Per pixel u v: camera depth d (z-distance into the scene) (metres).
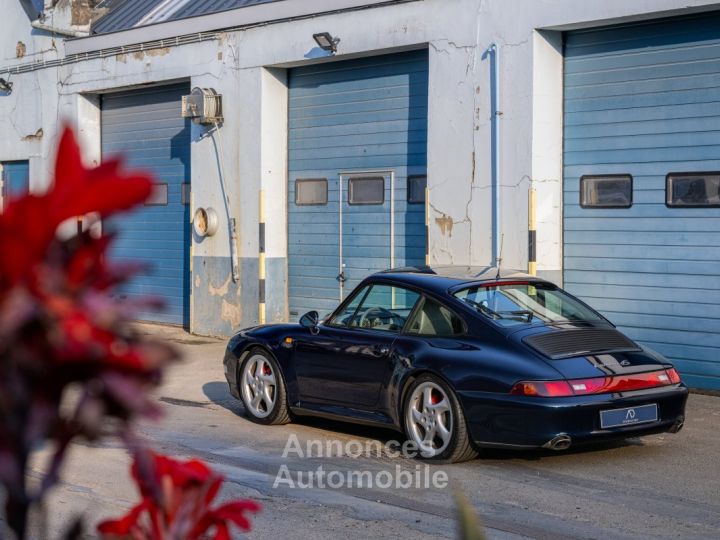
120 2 19.83
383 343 8.02
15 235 0.94
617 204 11.78
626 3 11.14
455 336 7.63
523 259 12.22
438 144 13.12
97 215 1.01
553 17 11.82
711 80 10.92
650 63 11.42
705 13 10.91
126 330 1.00
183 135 17.80
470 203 12.77
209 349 15.10
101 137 19.61
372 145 14.61
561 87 12.24
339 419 8.49
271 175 15.77
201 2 17.91
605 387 7.06
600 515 6.13
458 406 7.33
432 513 6.21
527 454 7.87
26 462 0.98
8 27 20.92
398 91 14.23
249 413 9.34
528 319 7.64
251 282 15.88
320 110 15.37
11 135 21.06
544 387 6.94
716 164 10.91
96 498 6.56
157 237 18.36
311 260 15.62
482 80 12.59
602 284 11.95
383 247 14.52
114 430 1.03
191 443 8.39
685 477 7.16
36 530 3.83
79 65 19.19
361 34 14.09
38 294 0.95
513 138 12.30
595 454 7.90
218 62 16.30
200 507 1.51
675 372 7.59
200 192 16.69
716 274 10.97
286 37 15.19
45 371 0.93
